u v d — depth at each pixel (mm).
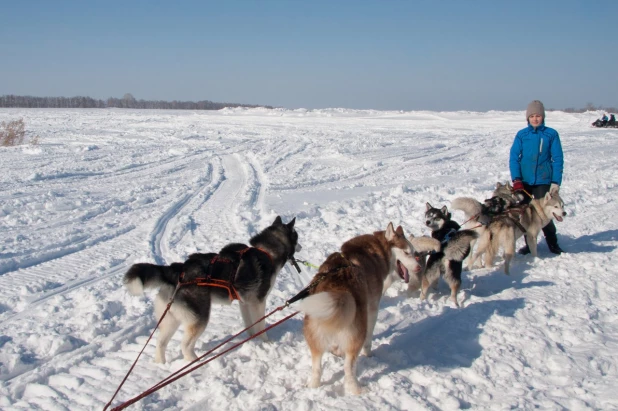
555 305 5305
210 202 10914
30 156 18031
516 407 3367
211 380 3754
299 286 6090
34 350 4324
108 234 8180
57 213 9445
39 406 3523
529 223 7027
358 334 3633
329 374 3947
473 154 19797
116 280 5957
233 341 4582
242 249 4645
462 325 4824
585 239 8266
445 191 11961
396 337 4609
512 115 52625
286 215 9539
